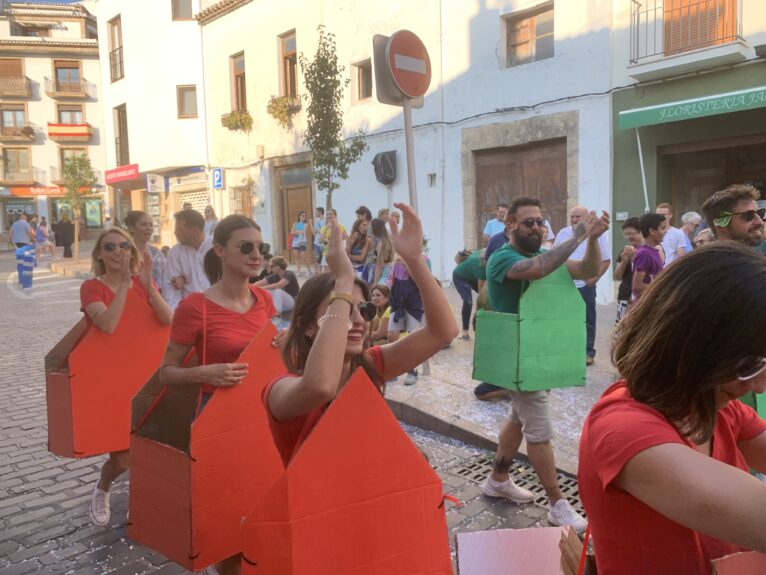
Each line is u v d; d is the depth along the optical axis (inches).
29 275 681.0
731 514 37.2
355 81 616.7
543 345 136.7
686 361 42.9
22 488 169.6
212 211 538.9
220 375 97.7
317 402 66.4
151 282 147.5
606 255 261.1
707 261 44.1
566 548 60.1
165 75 871.7
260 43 732.0
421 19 542.6
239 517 99.5
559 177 470.6
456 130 526.9
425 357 83.4
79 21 1737.2
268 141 740.7
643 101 414.3
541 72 465.4
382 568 68.1
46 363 144.6
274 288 283.3
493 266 143.4
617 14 421.4
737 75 376.5
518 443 149.9
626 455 42.1
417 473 70.4
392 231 82.0
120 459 143.3
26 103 1616.6
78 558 132.3
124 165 979.3
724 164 401.7
